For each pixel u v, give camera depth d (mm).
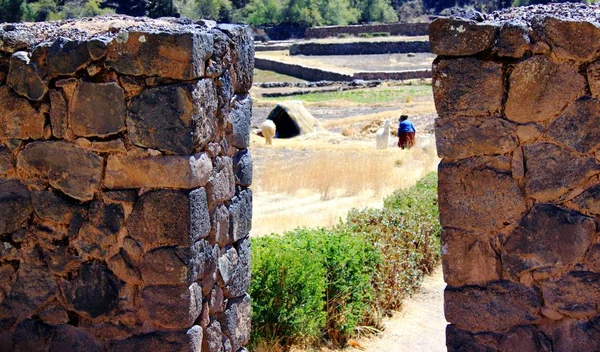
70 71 5074
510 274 4770
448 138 4781
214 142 5301
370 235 9438
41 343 5344
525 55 4574
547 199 4656
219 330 5512
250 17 110938
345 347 7926
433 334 8484
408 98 48281
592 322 4648
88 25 5348
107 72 5016
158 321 5098
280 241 8133
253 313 7215
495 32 4594
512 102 4633
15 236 5312
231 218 5594
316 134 31062
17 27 5297
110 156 5070
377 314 8656
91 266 5207
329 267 8008
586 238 4594
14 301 5367
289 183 17594
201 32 5008
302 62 76125
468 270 4852
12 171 5277
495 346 4844
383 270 8992
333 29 95812
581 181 4574
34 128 5195
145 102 4953
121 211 5086
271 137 27359
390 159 20891
